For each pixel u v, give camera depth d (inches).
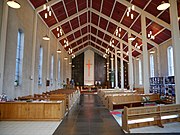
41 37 484.4
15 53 318.3
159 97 433.1
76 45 972.6
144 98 410.6
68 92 500.1
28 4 382.9
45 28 525.3
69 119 270.4
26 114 262.2
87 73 1168.2
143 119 225.0
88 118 278.4
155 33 541.3
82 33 811.4
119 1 438.0
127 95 393.4
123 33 655.1
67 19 569.6
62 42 804.0
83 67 1179.3
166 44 562.3
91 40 968.9
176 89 281.4
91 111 350.0
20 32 353.4
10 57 296.7
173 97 418.9
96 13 573.3
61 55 841.5
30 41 398.9
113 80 1103.0
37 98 323.3
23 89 359.3
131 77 601.3
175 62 284.8
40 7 424.2
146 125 227.0
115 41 796.6
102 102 513.7
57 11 491.8
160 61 604.7
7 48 285.1
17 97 327.3
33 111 262.5
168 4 260.1
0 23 259.3
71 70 1170.0
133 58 921.5
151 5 402.0
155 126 229.6
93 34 836.0
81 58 1189.7
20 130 206.8
